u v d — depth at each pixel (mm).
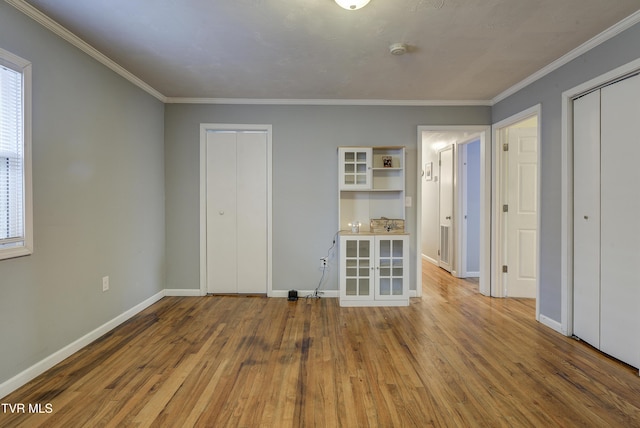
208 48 2590
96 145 2709
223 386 2016
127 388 1987
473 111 3938
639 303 2203
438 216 5758
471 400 1884
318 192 3930
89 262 2633
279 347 2559
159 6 2021
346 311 3426
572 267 2766
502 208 3900
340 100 3879
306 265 3941
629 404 1849
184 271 3941
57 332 2303
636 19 2121
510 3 1990
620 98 2309
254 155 3969
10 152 1979
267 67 2951
